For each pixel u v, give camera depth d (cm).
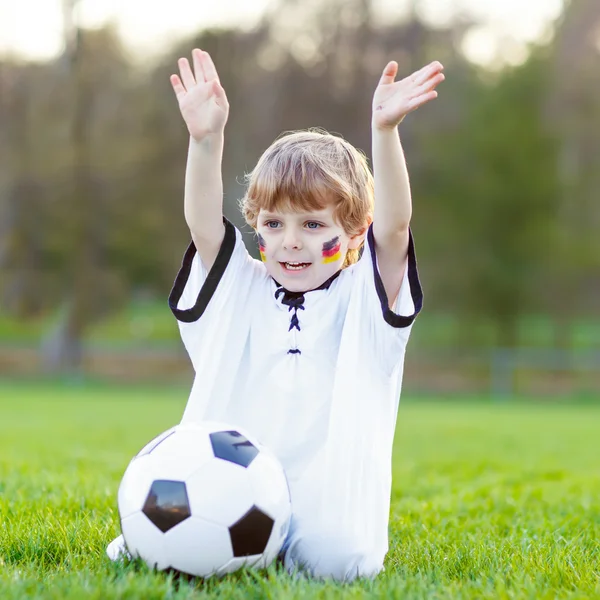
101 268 5025
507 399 3875
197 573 475
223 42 4762
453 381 4459
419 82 527
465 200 4850
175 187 4922
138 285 5384
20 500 748
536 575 505
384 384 550
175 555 473
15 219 4847
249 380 564
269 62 4912
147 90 4822
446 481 1054
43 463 1120
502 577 502
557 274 4991
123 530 494
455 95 4881
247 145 4878
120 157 4778
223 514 473
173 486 478
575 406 3491
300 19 4862
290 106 4922
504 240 4906
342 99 4906
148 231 4925
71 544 570
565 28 4897
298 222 553
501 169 4781
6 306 5138
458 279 4925
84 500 755
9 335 5656
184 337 579
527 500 891
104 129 4872
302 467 541
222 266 566
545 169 4778
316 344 554
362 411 532
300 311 560
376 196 546
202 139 559
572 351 5088
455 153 4794
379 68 4881
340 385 531
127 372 4591
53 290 5003
